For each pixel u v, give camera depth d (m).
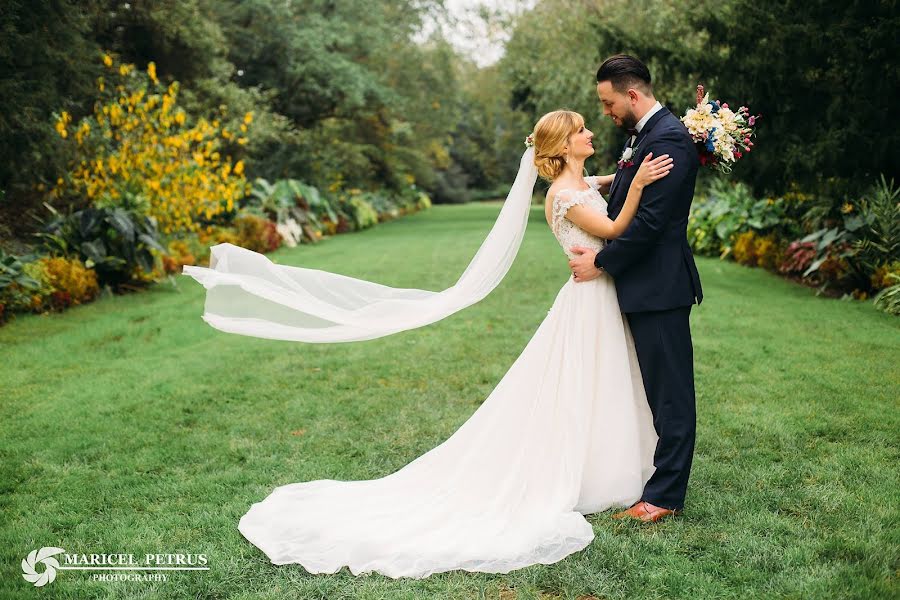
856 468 3.36
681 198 2.84
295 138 20.39
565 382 3.00
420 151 33.81
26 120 7.98
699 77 9.34
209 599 2.45
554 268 10.57
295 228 15.88
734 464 3.44
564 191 3.00
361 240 17.30
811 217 9.38
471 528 2.83
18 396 4.71
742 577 2.47
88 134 9.58
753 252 10.70
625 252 2.85
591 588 2.44
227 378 5.12
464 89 30.62
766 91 8.06
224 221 13.31
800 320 6.59
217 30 15.66
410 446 3.81
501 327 6.63
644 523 2.87
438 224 24.41
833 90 7.75
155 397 4.69
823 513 2.91
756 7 8.19
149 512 3.09
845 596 2.33
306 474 3.46
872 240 7.67
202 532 2.90
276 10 20.55
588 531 2.75
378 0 24.16
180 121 10.20
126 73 11.00
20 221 9.33
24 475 3.49
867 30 7.04
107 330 6.64
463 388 4.84
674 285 2.86
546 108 18.56
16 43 7.66
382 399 4.61
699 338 5.95
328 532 2.80
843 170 7.73
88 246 8.47
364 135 28.55
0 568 2.64
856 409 4.15
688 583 2.45
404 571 2.58
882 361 5.13
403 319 3.20
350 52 24.12
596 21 10.48
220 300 3.10
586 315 3.01
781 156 8.11
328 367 5.39
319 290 3.20
